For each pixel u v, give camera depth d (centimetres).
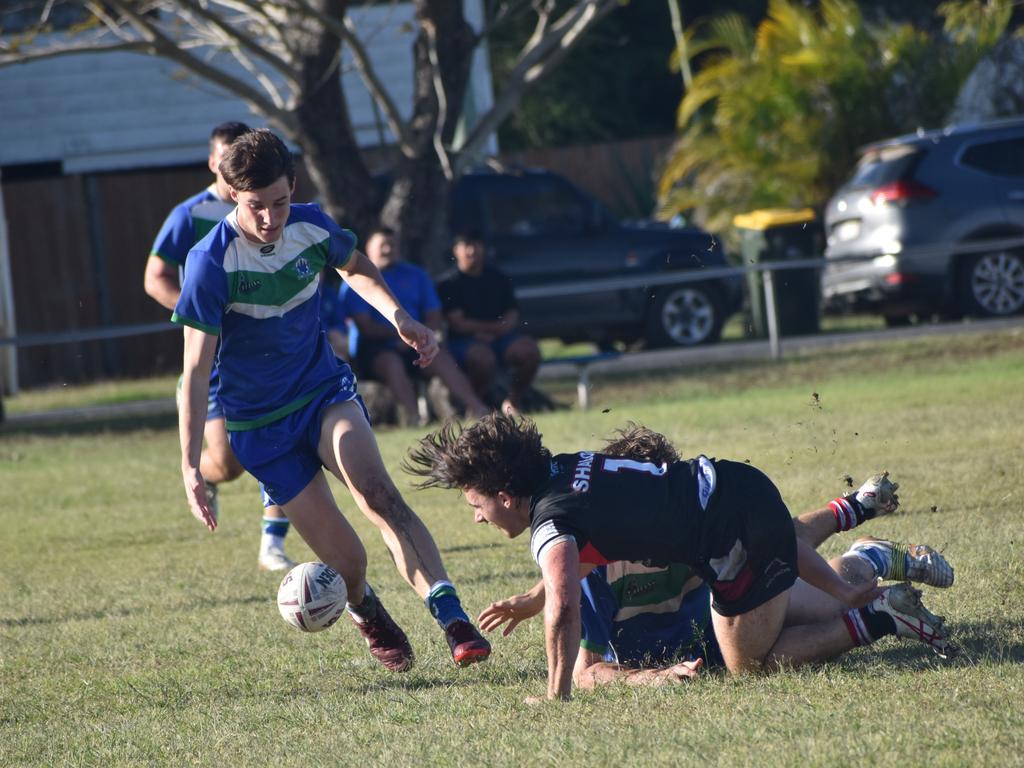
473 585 2158
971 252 6022
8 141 7938
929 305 6112
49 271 7675
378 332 4547
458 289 4644
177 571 2566
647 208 9062
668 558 1448
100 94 7962
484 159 6731
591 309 6588
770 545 1449
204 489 1664
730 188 7906
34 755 1457
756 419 3888
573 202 6600
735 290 6812
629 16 12131
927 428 3425
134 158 8025
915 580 1622
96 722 1584
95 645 1997
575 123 11812
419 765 1279
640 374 5750
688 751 1241
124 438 5094
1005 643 1554
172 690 1719
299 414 1736
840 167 7781
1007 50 8694
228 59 7862
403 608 2088
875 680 1443
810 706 1359
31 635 2091
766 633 1493
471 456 1474
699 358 6031
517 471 1466
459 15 4953
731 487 1452
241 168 1603
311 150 5022
